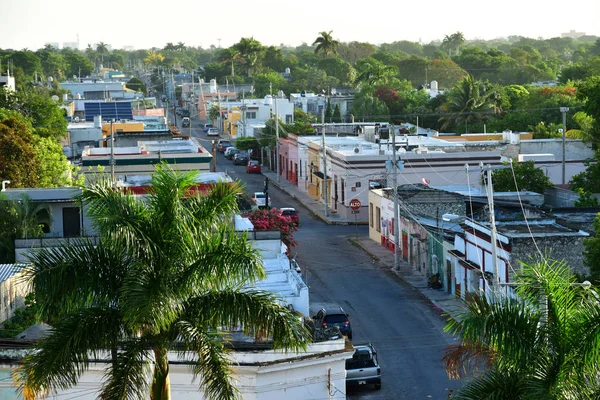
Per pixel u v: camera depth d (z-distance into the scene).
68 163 78.56
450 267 58.22
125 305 22.08
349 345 33.03
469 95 134.75
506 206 59.94
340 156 87.69
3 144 71.81
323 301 56.75
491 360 23.89
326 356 32.00
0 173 71.25
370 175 86.12
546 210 65.25
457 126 132.75
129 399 23.72
